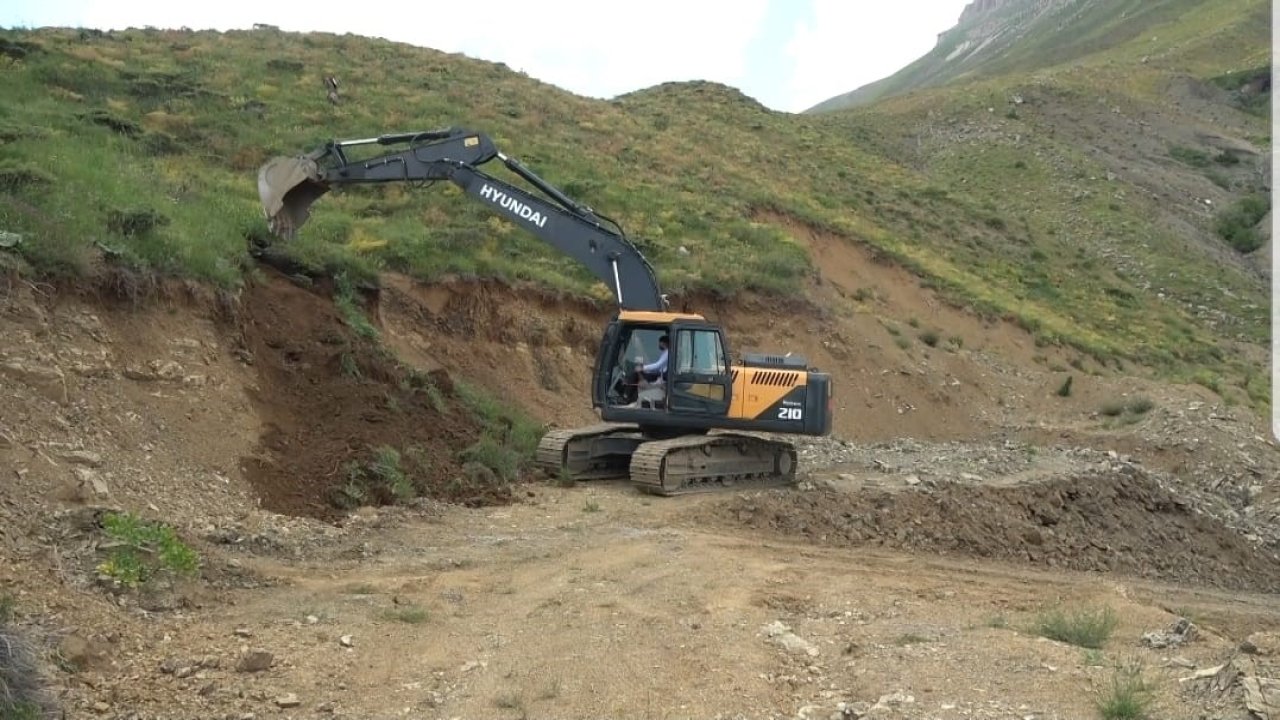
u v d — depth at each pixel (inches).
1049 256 1817.2
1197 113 3297.2
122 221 544.4
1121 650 320.2
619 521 498.6
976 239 1733.5
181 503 410.3
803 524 556.1
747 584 393.4
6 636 242.2
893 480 673.0
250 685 265.6
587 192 1136.8
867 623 348.2
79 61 1085.8
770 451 629.0
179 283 529.0
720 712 259.4
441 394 631.8
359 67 1393.9
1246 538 789.2
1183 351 1508.4
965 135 2883.9
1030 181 2539.4
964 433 1050.1
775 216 1330.0
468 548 431.5
